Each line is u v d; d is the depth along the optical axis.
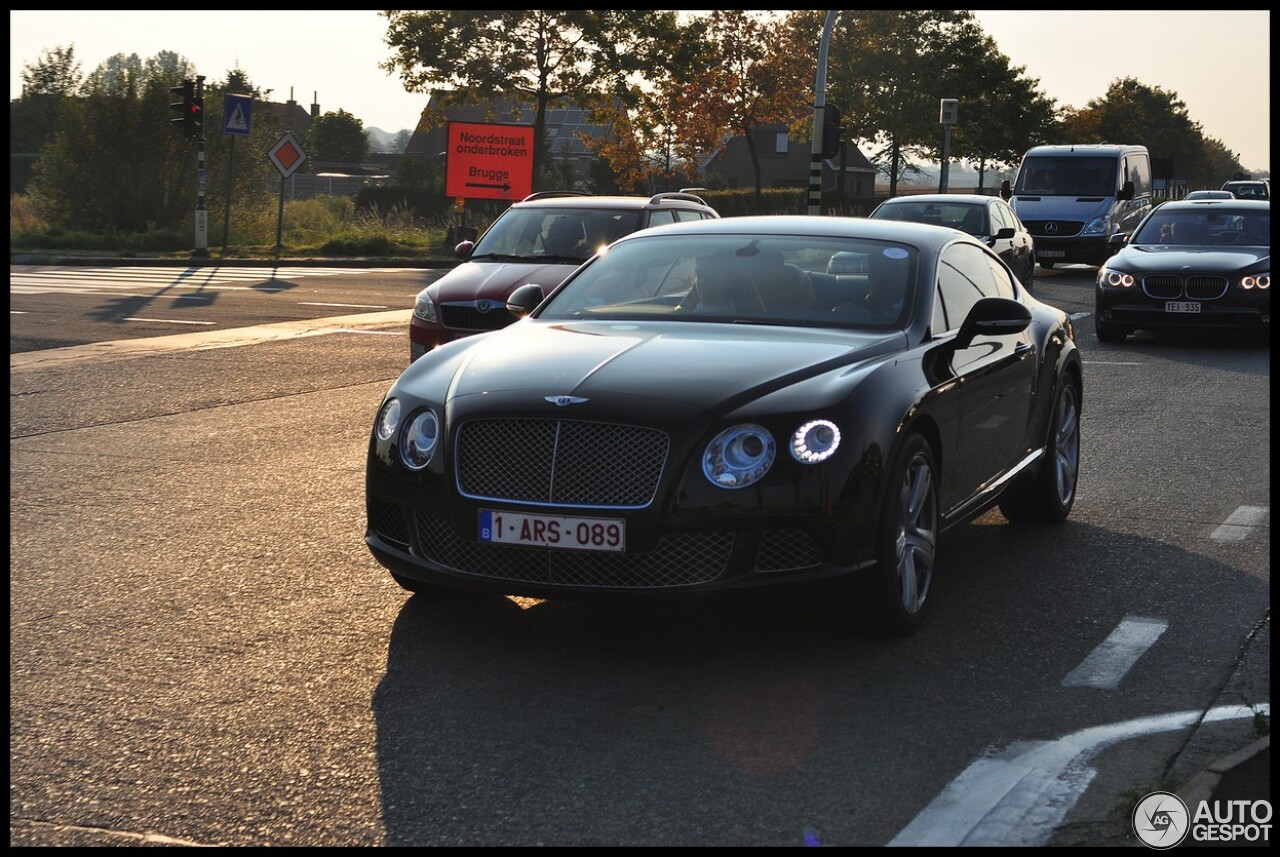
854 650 5.16
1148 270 16.08
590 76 43.03
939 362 5.76
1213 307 15.80
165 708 4.54
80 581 6.09
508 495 4.98
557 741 4.26
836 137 25.56
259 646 5.19
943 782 3.93
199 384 12.41
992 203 21.59
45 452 9.20
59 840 3.57
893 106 66.06
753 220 6.84
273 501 7.74
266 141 39.38
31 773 4.01
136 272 26.61
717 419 4.89
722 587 4.84
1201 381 13.20
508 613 5.62
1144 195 32.12
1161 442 9.91
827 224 6.67
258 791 3.89
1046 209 28.75
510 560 5.00
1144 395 12.26
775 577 4.89
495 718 4.46
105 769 4.04
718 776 3.99
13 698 4.62
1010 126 70.06
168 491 7.99
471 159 36.91
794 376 5.15
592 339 5.64
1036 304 7.54
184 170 37.31
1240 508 7.77
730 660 5.04
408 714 4.49
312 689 4.73
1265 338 16.41
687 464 4.84
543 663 5.00
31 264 28.41
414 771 4.03
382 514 5.41
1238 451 9.55
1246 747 4.03
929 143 68.12
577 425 4.93
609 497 4.87
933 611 5.71
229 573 6.23
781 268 6.21
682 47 43.97
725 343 5.53
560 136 99.12
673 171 59.53
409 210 47.09
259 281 24.89
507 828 3.65
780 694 4.68
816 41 56.41
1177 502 7.93
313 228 41.16
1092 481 8.54
